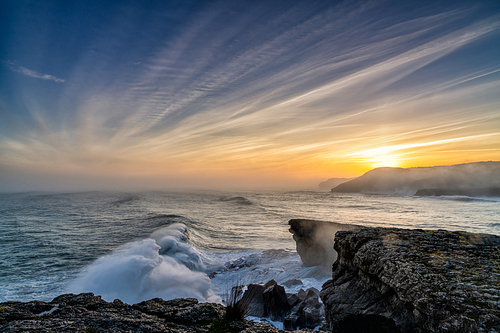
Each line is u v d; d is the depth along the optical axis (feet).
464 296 13.48
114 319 14.44
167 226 115.85
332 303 21.18
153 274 57.36
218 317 16.61
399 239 21.58
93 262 67.15
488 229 126.93
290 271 63.98
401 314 15.90
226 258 80.43
